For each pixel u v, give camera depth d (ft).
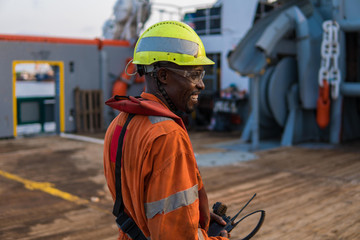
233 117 46.60
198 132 46.34
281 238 14.78
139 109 4.62
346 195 20.68
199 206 4.95
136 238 5.00
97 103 47.21
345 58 37.17
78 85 45.68
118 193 5.07
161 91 4.97
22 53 40.73
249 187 22.27
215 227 5.62
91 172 26.35
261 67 32.55
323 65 34.83
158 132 4.41
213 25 48.88
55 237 15.17
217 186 22.48
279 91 36.81
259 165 28.17
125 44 49.85
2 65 39.50
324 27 34.55
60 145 37.06
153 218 4.37
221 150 34.22
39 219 17.25
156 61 4.82
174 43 4.81
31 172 26.30
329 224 16.29
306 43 34.96
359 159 30.32
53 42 42.96
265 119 39.68
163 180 4.32
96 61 47.16
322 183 23.18
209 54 49.11
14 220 17.07
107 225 16.53
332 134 37.86
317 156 31.48
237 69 32.45
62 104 44.47
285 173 25.72
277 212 17.83
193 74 4.91
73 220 17.15
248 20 45.37
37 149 34.86
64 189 22.22
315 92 36.76
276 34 32.81
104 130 47.65
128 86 48.42
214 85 49.03
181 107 5.05
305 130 38.99
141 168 4.46
